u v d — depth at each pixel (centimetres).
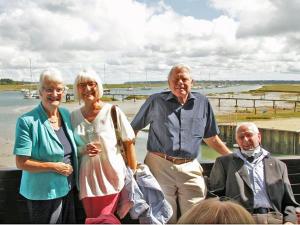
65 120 321
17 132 299
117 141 335
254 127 375
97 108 328
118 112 334
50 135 304
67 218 320
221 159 383
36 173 301
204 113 385
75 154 319
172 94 373
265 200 359
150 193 342
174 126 370
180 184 371
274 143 3306
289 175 405
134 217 335
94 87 321
